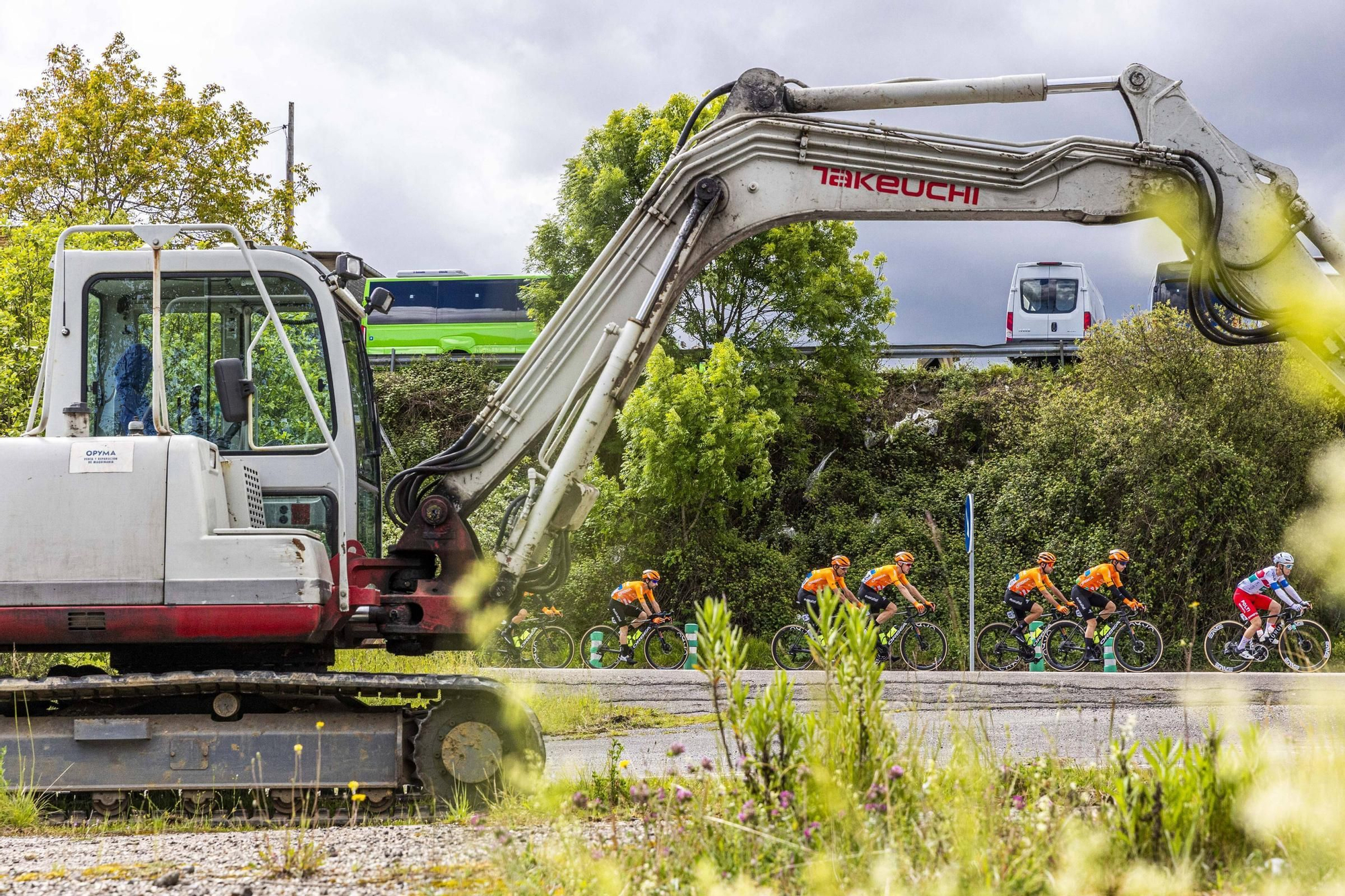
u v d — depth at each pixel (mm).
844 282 31719
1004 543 27594
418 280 38406
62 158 27297
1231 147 8625
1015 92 8828
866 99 8984
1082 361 30984
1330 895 3498
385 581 8211
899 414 33750
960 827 3754
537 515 8305
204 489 7129
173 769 7305
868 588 21156
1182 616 24719
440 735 7293
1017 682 13406
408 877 4652
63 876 4863
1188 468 25094
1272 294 8492
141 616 6969
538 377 8766
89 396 7758
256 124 29484
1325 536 7887
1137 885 3611
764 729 4500
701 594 26500
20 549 6992
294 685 7207
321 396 8008
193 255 7961
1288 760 4418
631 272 8922
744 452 26453
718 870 3840
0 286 20125
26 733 7297
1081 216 8789
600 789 6445
